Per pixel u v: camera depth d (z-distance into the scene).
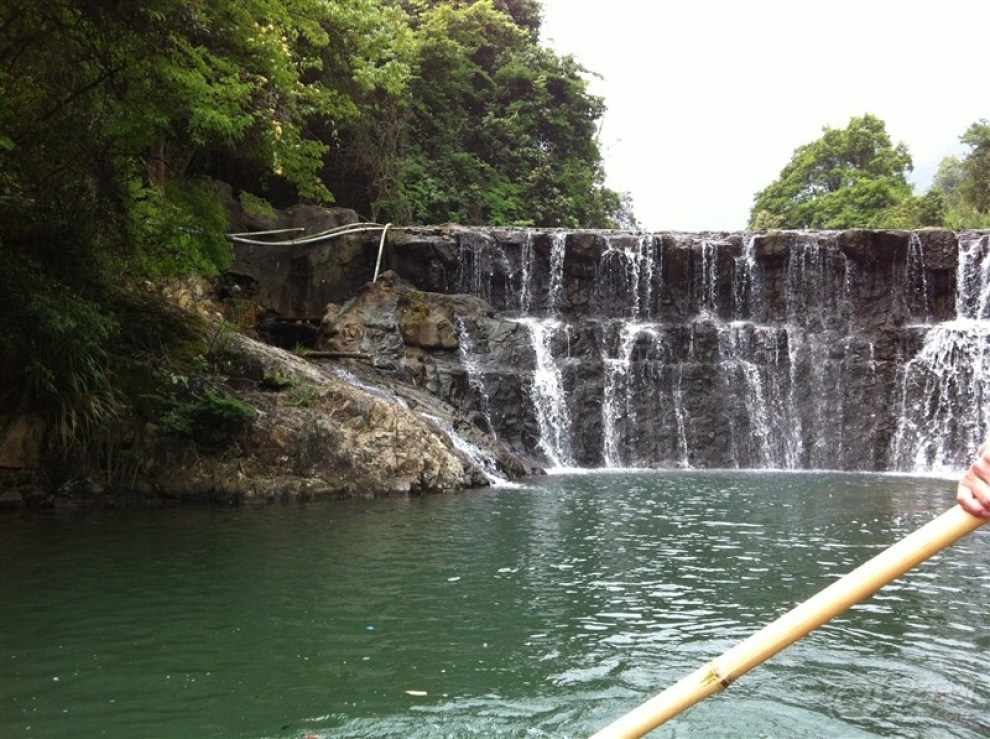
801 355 19.16
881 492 12.48
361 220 23.03
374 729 3.54
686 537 8.19
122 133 10.16
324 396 11.87
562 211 31.81
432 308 17.97
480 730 3.51
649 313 20.53
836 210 47.16
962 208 38.94
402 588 6.04
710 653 4.58
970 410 18.27
